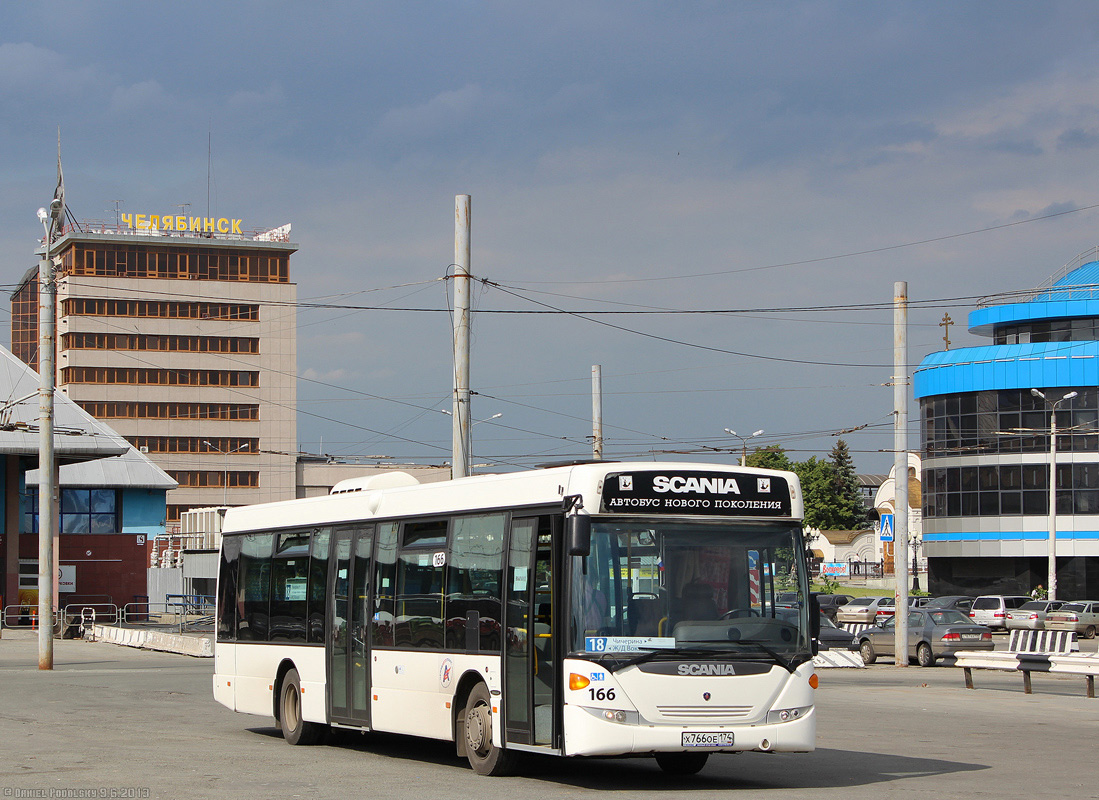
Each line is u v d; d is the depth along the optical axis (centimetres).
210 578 5503
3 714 1986
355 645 1541
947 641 3641
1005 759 1498
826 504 12650
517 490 1298
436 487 1441
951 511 8056
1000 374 7825
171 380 13425
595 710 1158
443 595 1394
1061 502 7638
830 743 1681
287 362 13738
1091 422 7612
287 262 13812
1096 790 1215
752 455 11944
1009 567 7900
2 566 5231
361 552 1559
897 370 3650
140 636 4212
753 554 1241
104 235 13238
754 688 1198
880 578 10806
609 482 1202
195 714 2036
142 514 6419
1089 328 7762
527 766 1413
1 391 5159
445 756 1512
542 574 1236
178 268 13500
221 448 13538
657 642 1185
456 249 2662
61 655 3812
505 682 1273
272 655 1720
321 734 1650
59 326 13375
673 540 1216
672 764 1359
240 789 1170
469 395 2644
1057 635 3167
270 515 1789
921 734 1802
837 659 3638
